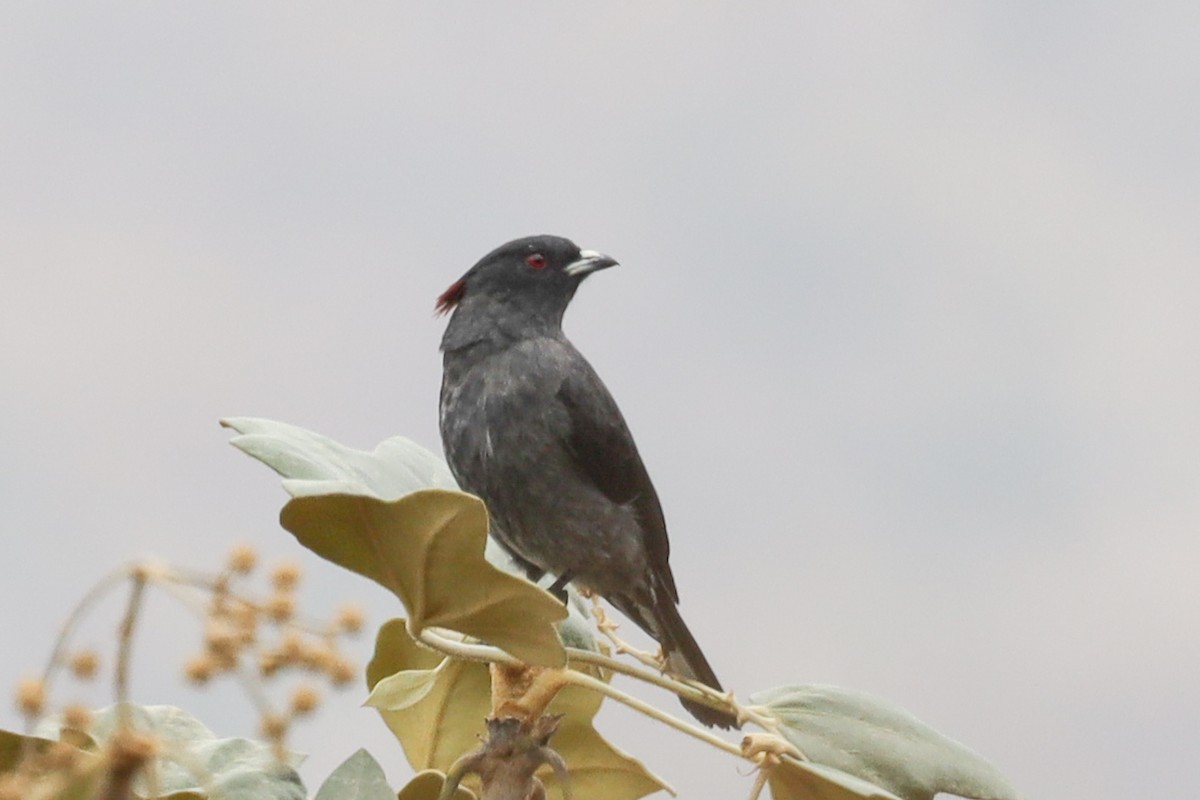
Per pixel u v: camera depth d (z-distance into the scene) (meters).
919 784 6.23
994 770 6.42
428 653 7.00
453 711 6.87
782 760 5.95
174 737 5.74
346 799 5.32
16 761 5.08
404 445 6.73
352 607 4.05
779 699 6.42
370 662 7.01
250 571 4.04
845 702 6.44
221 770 5.55
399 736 6.96
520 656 5.45
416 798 6.09
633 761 6.88
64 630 4.05
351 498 5.02
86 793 4.12
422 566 5.23
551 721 5.94
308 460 5.56
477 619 5.38
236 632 3.96
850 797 5.91
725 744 5.96
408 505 5.04
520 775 5.88
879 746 6.30
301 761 5.71
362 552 5.28
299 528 5.19
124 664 4.08
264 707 3.96
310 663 3.97
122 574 4.04
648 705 6.00
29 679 4.04
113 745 4.12
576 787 6.93
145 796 5.31
